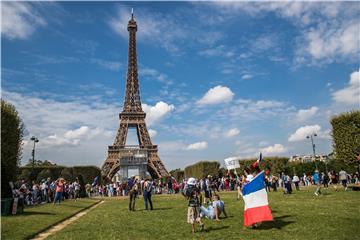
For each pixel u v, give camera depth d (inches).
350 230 735.7
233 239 706.8
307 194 1692.9
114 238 770.2
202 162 3757.4
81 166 3597.4
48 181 2116.1
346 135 2610.7
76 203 1851.6
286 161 3944.4
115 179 4726.9
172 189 3085.6
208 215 1002.1
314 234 711.7
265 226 829.2
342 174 1875.0
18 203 1255.5
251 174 888.9
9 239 772.0
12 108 1939.0
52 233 887.1
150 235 795.4
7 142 1852.9
